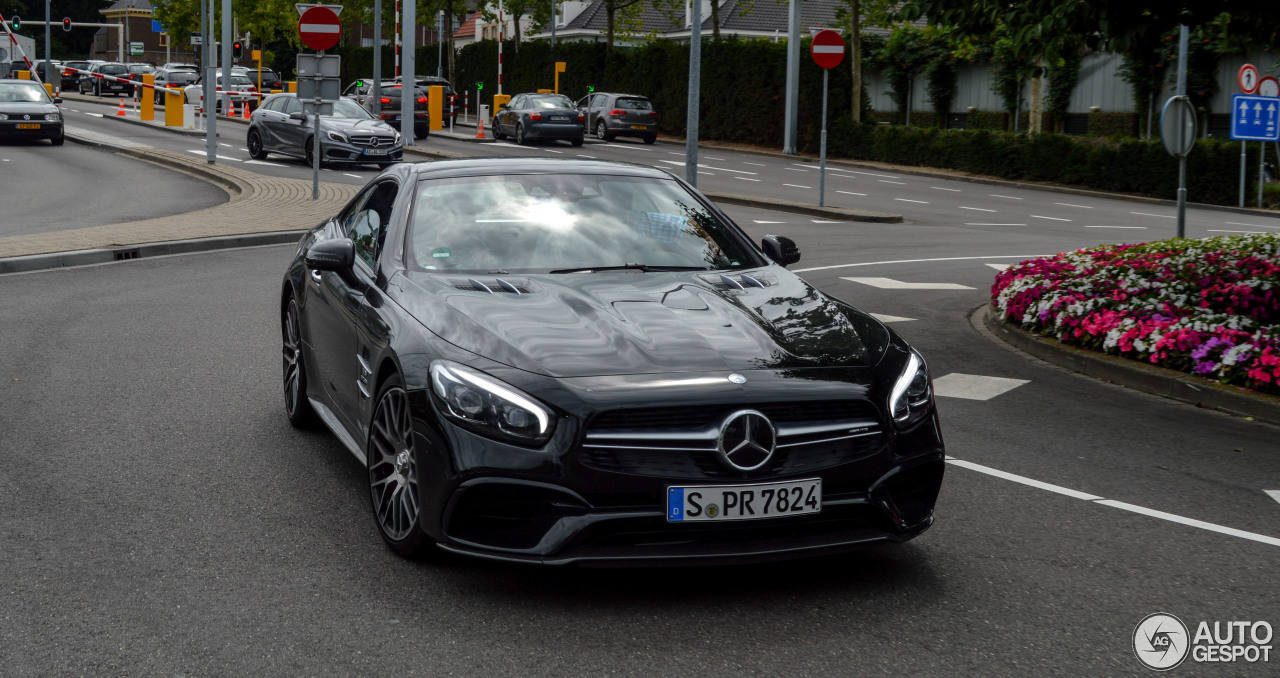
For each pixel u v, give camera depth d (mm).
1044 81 40312
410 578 4473
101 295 11414
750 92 43125
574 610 4199
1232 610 4340
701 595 4367
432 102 44469
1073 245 18078
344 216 6617
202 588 4344
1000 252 16938
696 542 4215
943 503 5617
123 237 15195
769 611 4223
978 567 4730
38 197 20875
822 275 14078
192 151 31156
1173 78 35688
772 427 4141
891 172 35500
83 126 39219
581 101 44656
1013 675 3742
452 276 5121
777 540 4254
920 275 14250
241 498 5422
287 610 4152
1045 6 9938
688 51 46250
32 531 4938
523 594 4340
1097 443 6848
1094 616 4246
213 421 6809
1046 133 32750
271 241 15938
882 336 4832
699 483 4105
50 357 8516
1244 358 7891
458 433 4172
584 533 4082
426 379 4340
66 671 3650
